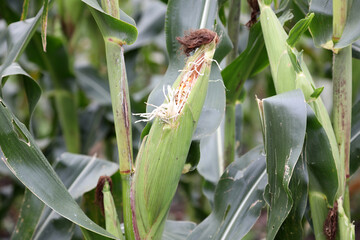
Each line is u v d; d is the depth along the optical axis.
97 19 1.25
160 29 2.00
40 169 1.26
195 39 1.24
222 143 1.71
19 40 1.39
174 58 1.38
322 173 1.29
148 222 1.26
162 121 1.24
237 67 1.46
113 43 1.25
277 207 1.26
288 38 1.28
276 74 1.29
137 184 1.25
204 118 1.36
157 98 1.34
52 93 2.16
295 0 1.50
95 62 2.59
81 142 2.19
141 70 3.14
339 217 1.31
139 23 2.04
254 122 3.06
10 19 1.83
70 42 2.04
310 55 2.26
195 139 1.35
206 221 1.41
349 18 1.31
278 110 1.25
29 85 1.42
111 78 1.26
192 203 2.26
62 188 1.27
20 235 1.49
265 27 1.30
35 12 1.90
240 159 1.44
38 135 3.10
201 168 1.69
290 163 1.23
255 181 1.41
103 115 2.22
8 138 1.24
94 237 1.29
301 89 1.27
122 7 2.79
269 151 1.27
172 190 1.26
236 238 1.36
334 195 1.30
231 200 1.41
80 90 2.26
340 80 1.33
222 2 1.49
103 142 2.54
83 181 1.57
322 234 1.33
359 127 1.46
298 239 1.31
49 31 2.11
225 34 1.41
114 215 1.30
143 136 1.32
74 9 2.02
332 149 1.30
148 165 1.24
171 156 1.24
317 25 1.33
